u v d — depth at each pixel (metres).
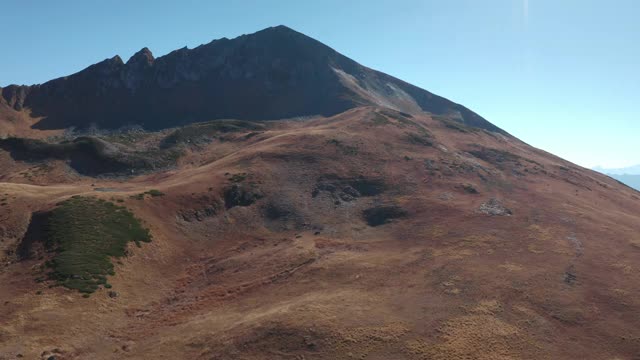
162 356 38.12
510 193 85.50
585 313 43.34
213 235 71.06
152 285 54.69
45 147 112.88
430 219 71.44
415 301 45.12
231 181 84.50
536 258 55.38
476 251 57.56
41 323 41.50
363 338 38.28
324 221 75.06
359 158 98.62
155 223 68.00
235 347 38.16
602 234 64.69
